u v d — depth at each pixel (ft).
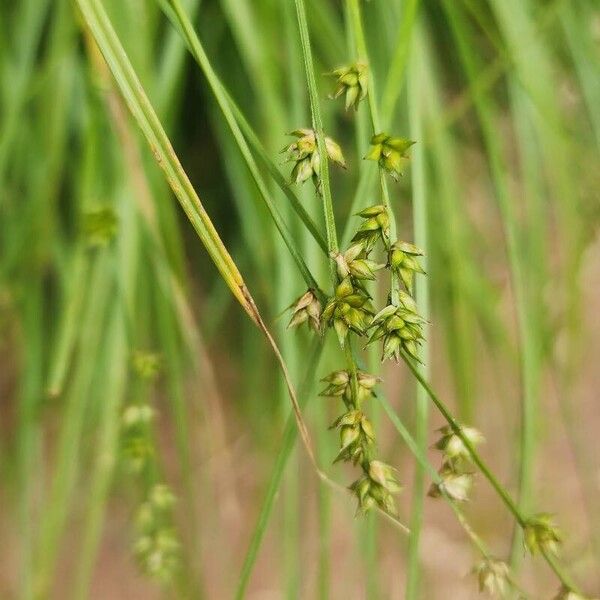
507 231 1.37
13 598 1.79
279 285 1.37
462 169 1.79
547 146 1.52
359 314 1.01
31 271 1.52
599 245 2.03
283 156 1.40
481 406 1.86
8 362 1.90
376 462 1.03
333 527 1.97
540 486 2.01
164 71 1.40
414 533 1.16
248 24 1.43
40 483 1.57
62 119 1.46
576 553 1.92
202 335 1.79
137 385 1.27
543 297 1.55
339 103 1.59
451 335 1.58
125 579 1.94
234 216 1.81
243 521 1.93
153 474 1.27
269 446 1.76
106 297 1.47
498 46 1.46
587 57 1.57
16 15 1.55
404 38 1.15
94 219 1.28
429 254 1.56
